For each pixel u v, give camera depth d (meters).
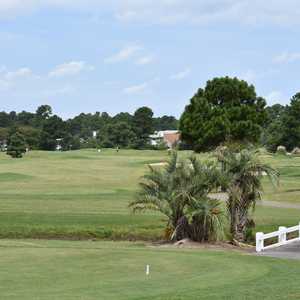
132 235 38.84
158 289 18.56
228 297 16.45
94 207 51.78
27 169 99.62
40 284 19.59
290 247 34.31
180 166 37.25
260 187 37.75
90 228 39.22
